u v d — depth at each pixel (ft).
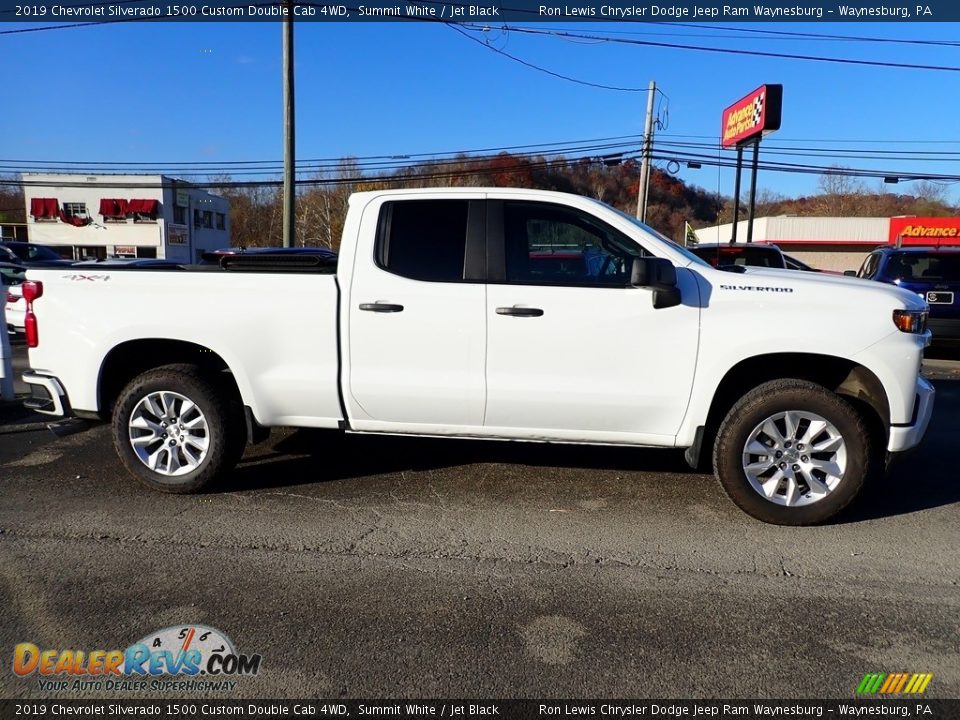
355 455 18.42
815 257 152.87
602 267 14.29
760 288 13.71
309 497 15.57
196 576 11.92
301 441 19.62
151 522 14.15
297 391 14.88
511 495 15.78
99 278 15.16
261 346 14.80
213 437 15.23
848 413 13.51
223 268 16.07
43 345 15.44
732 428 13.91
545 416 14.43
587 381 14.12
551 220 14.39
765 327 13.51
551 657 9.71
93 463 17.71
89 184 163.32
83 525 13.98
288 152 52.60
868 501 15.56
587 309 13.94
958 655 9.79
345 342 14.58
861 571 12.26
